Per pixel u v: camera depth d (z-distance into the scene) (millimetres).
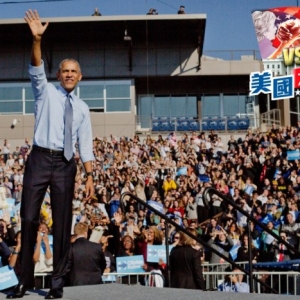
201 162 28766
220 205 20906
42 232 12617
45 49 43750
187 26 42031
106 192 23312
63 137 6324
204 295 6262
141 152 31719
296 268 12523
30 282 6273
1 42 44125
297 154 28641
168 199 21531
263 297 6047
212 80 45438
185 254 10328
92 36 43500
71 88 6367
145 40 44281
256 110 45156
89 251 9969
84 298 6168
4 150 33656
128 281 12070
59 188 6305
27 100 44000
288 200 20344
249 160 28297
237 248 14742
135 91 44969
